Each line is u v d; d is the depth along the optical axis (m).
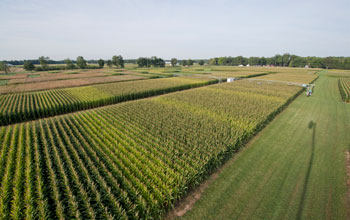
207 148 15.04
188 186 11.51
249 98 34.06
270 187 11.55
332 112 27.66
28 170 11.31
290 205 10.10
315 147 16.80
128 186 10.36
